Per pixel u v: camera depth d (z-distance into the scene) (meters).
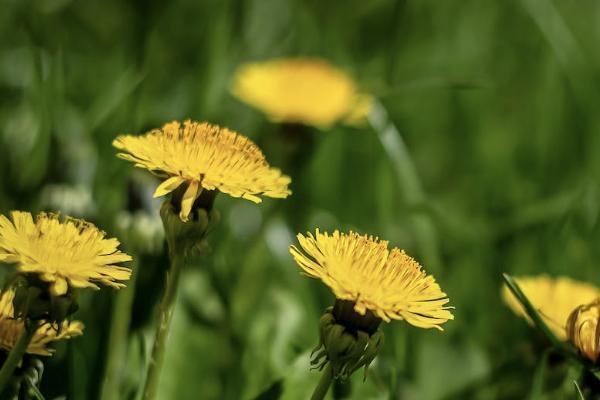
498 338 0.88
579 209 0.97
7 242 0.64
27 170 0.88
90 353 0.78
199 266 0.87
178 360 0.80
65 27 1.26
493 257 0.90
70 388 0.74
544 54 1.22
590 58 1.44
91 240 0.65
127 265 0.79
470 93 1.22
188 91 1.09
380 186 0.93
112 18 1.32
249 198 0.67
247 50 1.23
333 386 0.75
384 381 0.79
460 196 1.12
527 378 0.80
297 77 0.97
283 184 0.68
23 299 0.65
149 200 0.79
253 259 0.88
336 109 0.96
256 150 0.69
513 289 0.73
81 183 0.85
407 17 1.42
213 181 0.67
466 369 0.83
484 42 1.42
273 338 0.82
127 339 0.78
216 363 0.80
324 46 1.27
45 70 0.99
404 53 1.37
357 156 1.09
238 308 0.86
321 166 1.06
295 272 0.88
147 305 0.79
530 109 1.25
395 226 0.96
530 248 0.95
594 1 1.63
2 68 1.10
